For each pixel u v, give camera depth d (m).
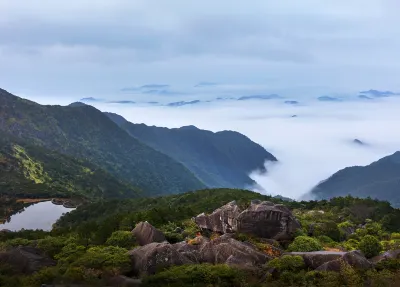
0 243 31.78
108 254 24.98
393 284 20.77
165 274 21.91
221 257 24.95
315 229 35.62
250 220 30.45
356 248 29.47
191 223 35.69
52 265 25.72
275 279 22.27
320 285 20.89
